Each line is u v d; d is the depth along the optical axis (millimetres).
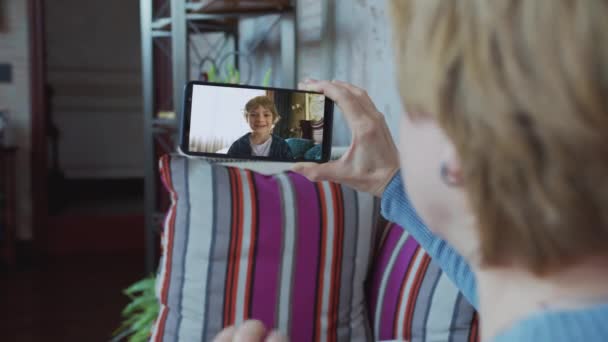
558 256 241
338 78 2303
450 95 241
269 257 1251
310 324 1262
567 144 214
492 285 282
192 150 934
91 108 6922
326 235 1275
